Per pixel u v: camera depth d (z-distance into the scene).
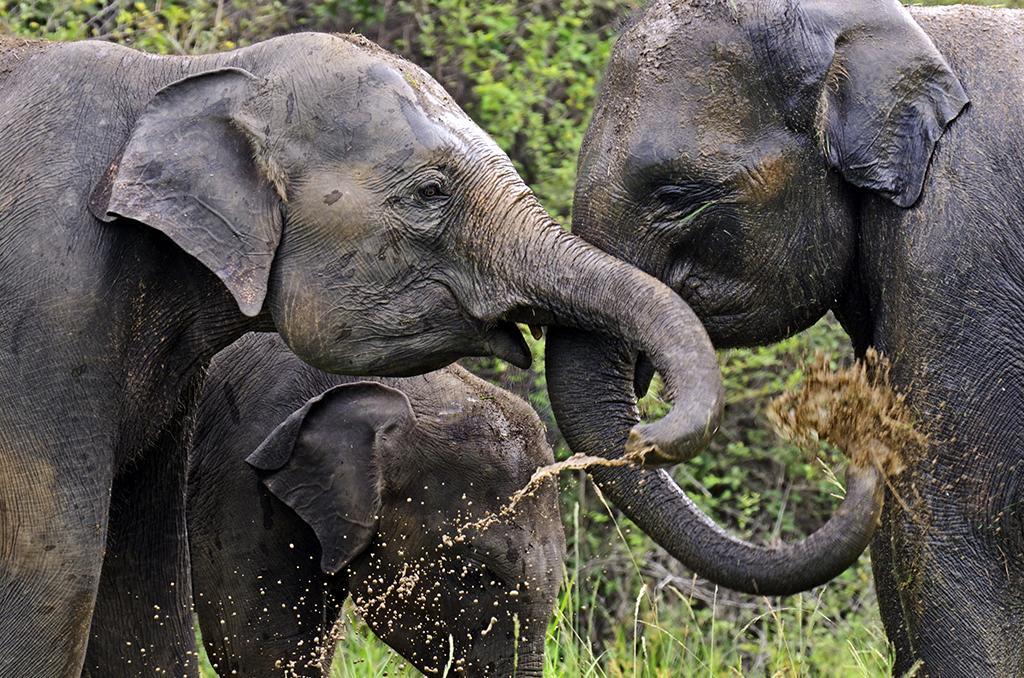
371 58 9.50
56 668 9.38
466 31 16.12
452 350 9.57
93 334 9.29
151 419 9.95
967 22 9.87
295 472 11.39
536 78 16.23
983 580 9.51
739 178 9.55
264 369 11.80
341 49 9.52
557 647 12.41
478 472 11.44
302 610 11.73
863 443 9.23
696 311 9.80
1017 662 9.60
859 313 10.10
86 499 9.36
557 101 16.94
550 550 11.48
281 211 9.37
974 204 9.42
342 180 9.33
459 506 11.40
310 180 9.34
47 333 9.17
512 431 11.62
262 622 11.70
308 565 11.71
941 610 9.55
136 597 10.78
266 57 9.55
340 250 9.35
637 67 9.68
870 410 9.27
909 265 9.52
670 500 9.42
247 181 9.35
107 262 9.32
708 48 9.57
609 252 9.62
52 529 9.29
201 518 11.70
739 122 9.56
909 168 9.54
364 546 11.30
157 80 9.63
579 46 15.88
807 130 9.62
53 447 9.24
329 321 9.43
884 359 9.62
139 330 9.63
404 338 9.48
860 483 9.01
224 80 9.45
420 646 11.60
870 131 9.56
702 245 9.68
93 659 10.82
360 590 11.59
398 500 11.39
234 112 9.38
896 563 9.64
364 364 9.52
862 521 8.91
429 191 9.34
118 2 15.50
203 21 15.83
